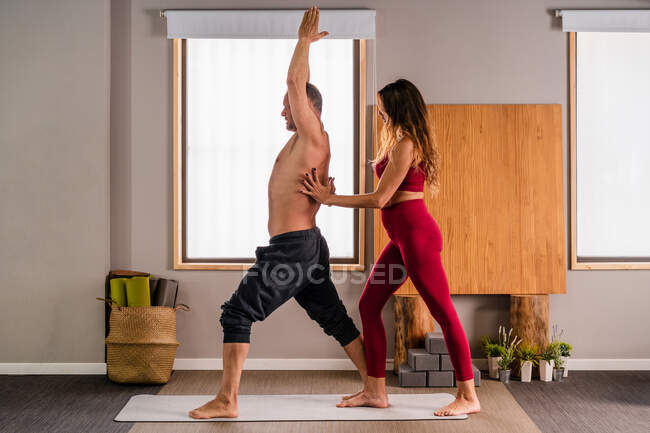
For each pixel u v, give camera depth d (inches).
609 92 154.0
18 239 147.6
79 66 147.6
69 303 147.6
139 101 151.6
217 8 151.4
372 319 118.0
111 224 151.9
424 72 151.7
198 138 154.7
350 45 153.7
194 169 154.8
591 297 152.3
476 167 150.5
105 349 147.7
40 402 123.1
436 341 134.3
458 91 151.9
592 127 154.3
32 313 147.6
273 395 127.3
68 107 147.6
